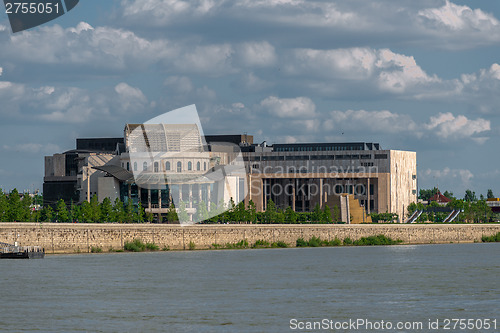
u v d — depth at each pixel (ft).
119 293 530.68
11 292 530.68
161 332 400.67
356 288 566.77
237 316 443.32
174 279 615.16
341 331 407.64
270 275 653.71
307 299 507.71
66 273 649.61
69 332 398.83
